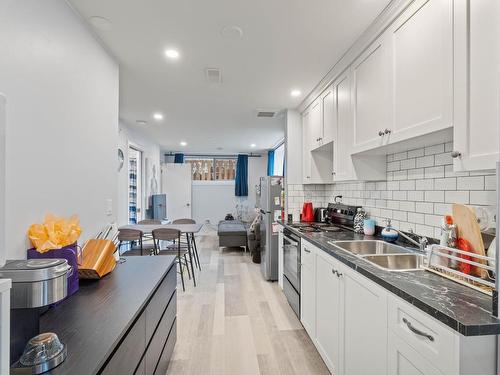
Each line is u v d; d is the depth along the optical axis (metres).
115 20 1.69
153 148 6.02
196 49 2.06
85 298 1.25
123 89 2.88
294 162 3.56
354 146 2.08
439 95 1.24
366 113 1.89
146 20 1.70
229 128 4.67
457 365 0.83
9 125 1.12
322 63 2.28
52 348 0.79
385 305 1.18
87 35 1.74
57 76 1.43
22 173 1.19
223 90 2.91
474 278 1.02
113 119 2.14
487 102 1.00
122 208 4.32
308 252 2.23
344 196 3.02
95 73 1.86
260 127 4.59
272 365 1.93
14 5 1.14
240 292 3.28
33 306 0.85
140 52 2.09
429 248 1.29
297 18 1.69
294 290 2.66
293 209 3.55
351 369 1.49
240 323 2.52
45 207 1.34
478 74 1.04
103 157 1.97
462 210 1.17
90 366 0.77
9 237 1.11
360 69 1.98
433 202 1.71
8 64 1.11
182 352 2.08
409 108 1.45
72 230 1.33
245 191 7.75
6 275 0.85
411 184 1.91
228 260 4.77
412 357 1.01
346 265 1.54
